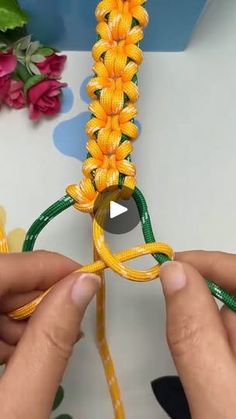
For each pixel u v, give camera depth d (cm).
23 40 57
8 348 51
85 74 60
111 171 43
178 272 40
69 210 56
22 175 57
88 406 54
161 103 60
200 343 39
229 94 61
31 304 47
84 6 54
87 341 54
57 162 58
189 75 61
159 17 56
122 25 44
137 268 54
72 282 39
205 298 40
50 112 58
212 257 48
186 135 59
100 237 44
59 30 57
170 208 57
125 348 55
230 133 60
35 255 48
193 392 39
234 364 38
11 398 38
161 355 55
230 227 57
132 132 43
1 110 59
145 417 54
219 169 59
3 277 46
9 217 56
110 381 51
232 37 63
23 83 57
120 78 44
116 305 55
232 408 37
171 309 40
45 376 38
